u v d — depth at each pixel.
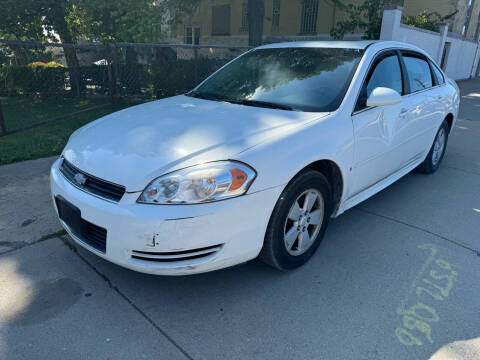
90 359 1.95
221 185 2.10
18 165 4.75
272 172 2.26
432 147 4.62
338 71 3.14
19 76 10.60
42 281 2.54
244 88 3.35
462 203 4.01
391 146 3.44
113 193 2.17
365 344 2.08
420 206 3.91
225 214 2.10
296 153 2.40
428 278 2.68
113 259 2.20
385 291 2.53
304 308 2.36
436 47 17.00
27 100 10.73
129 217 2.06
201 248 2.12
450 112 4.73
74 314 2.25
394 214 3.70
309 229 2.81
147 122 2.72
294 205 2.52
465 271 2.78
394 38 13.52
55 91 10.55
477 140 6.86
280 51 3.73
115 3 11.13
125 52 11.77
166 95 10.44
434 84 4.46
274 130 2.49
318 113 2.78
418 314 2.32
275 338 2.11
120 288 2.50
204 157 2.19
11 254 2.83
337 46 3.50
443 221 3.58
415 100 3.79
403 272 2.75
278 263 2.54
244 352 2.02
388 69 3.49
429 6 19.19
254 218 2.22
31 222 3.29
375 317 2.29
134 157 2.26
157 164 2.17
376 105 2.86
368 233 3.31
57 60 13.55
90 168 2.32
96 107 7.88
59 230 3.18
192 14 13.41
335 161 2.70
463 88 16.56
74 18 13.20
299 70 3.31
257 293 2.49
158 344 2.05
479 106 10.97
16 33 12.79
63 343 2.04
